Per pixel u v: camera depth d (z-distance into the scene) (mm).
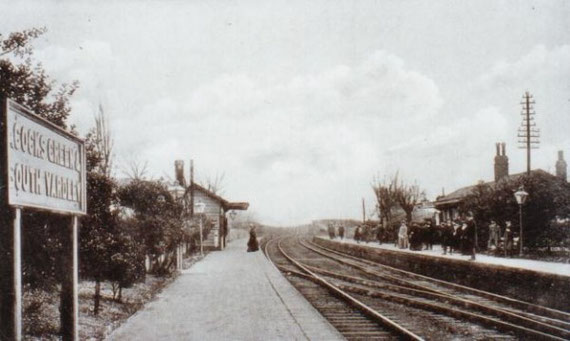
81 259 12664
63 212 7902
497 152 49031
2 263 6152
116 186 13258
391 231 52125
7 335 6113
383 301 18547
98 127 21688
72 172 8398
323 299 18406
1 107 5941
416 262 29562
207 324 11969
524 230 28844
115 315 13094
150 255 22047
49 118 10805
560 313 14578
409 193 55281
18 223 6273
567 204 28125
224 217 50938
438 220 54562
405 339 11375
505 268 19328
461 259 24000
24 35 10758
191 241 35500
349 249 49844
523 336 12109
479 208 31156
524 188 28969
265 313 13422
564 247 28719
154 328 11555
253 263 30656
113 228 13164
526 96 38375
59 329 11078
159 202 19109
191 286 19406
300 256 44562
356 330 12586
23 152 6426
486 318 13547
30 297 12258
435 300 18438
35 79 10734
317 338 10414
